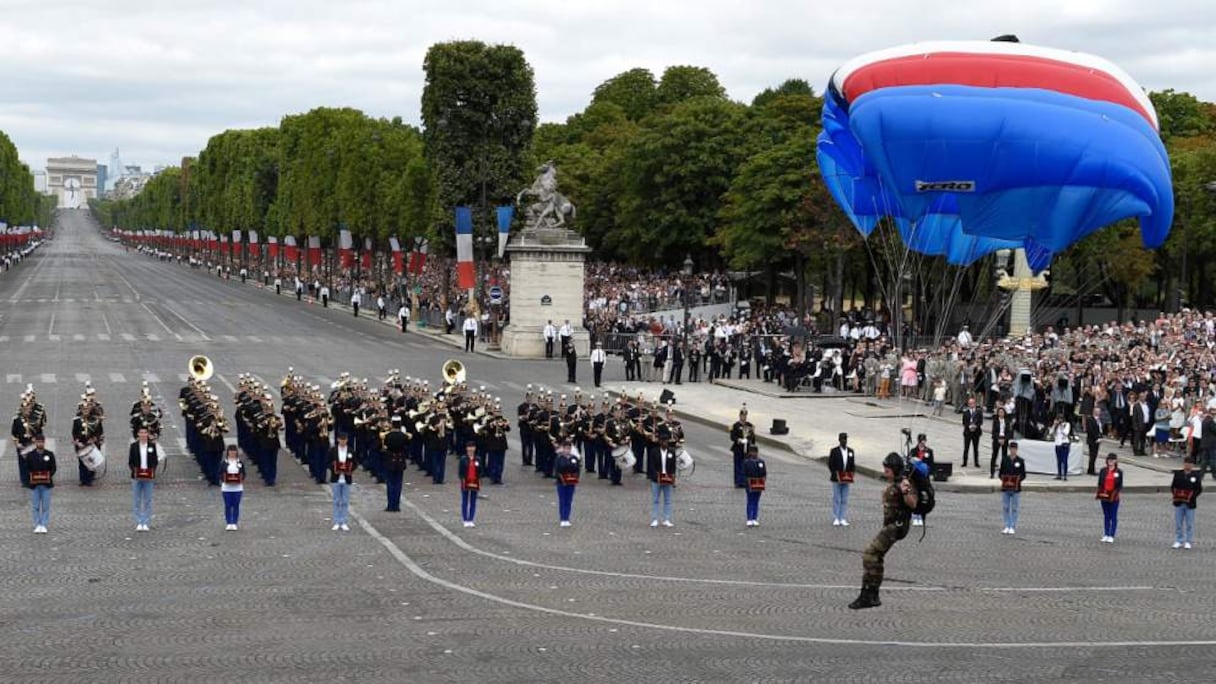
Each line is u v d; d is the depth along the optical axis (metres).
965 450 54.28
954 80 57.09
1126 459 57.22
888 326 101.00
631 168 148.88
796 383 80.06
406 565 33.25
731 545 36.94
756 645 25.56
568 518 39.78
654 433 47.25
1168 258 119.19
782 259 126.81
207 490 45.06
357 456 50.97
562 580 31.67
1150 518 44.22
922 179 57.66
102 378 78.94
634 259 158.12
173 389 74.12
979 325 105.88
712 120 145.50
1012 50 57.94
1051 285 112.62
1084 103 56.66
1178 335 75.31
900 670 23.84
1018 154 56.00
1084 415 59.69
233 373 83.19
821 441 60.69
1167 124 141.50
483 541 36.81
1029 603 29.95
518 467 52.41
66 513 40.31
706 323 104.19
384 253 177.25
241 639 25.69
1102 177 55.94
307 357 94.75
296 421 50.94
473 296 108.12
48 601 28.92
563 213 102.19
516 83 121.69
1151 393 59.28
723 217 132.00
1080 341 77.88
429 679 23.00
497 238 121.81
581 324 102.19
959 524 41.91
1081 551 37.41
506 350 102.12
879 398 77.19
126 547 35.28
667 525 39.84
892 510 28.25
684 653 24.91
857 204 67.31
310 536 37.16
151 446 37.81
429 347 105.62
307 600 29.22
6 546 35.16
